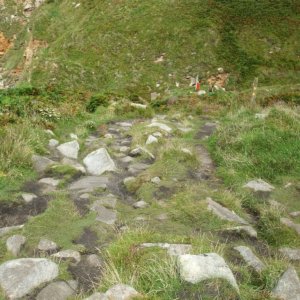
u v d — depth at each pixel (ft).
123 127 40.16
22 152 23.39
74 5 217.56
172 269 11.97
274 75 138.00
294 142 27.99
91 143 30.55
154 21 163.63
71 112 41.04
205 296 11.09
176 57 148.25
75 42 165.27
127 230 15.92
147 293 11.34
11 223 16.93
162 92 134.62
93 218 17.31
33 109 36.52
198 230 16.81
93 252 14.64
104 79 146.30
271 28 154.40
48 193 19.97
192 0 170.40
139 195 20.54
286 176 24.64
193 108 59.62
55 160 25.46
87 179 22.68
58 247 14.82
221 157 27.32
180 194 20.31
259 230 17.94
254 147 27.58
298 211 20.13
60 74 146.20
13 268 12.51
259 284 13.38
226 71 140.67
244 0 168.76
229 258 14.61
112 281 12.09
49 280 12.48
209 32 154.10
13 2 272.72
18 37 256.93
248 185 22.82
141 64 148.77
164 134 34.53
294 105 58.90
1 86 212.64
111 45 159.33
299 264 15.28
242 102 61.77
